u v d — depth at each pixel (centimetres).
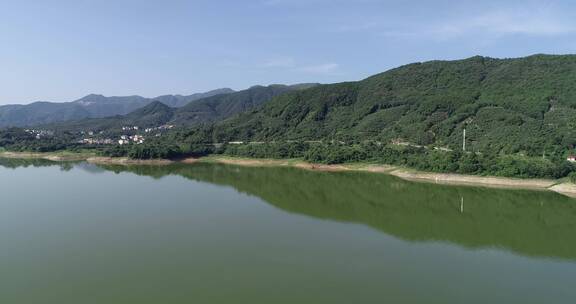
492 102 17050
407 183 13112
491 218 8762
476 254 6550
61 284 5316
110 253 6381
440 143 15975
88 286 5259
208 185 12556
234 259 6188
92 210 9044
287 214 8912
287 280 5472
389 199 10644
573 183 11481
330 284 5375
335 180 13800
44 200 10075
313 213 9056
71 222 8062
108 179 13688
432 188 12194
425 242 7112
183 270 5759
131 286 5256
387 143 17412
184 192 11319
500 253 6606
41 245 6725
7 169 16450
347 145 18138
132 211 8988
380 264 6069
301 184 12925
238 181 13475
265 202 10112
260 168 17262
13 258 6159
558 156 12656
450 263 6147
